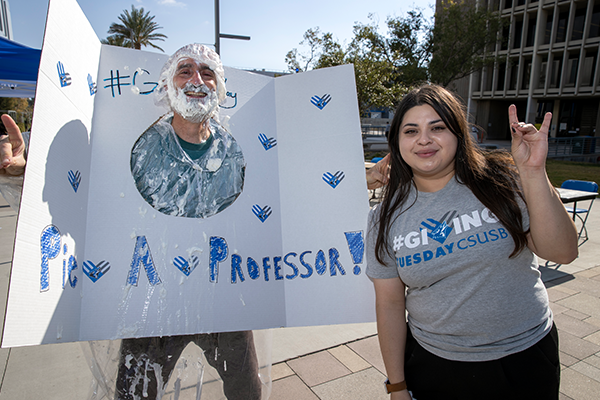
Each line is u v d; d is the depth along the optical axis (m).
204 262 1.48
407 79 19.28
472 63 21.38
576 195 4.75
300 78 1.72
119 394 1.50
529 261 1.17
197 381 1.70
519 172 1.12
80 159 1.33
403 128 1.23
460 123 1.19
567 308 3.33
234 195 1.57
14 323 1.02
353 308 1.61
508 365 1.14
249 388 1.65
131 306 1.37
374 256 1.35
